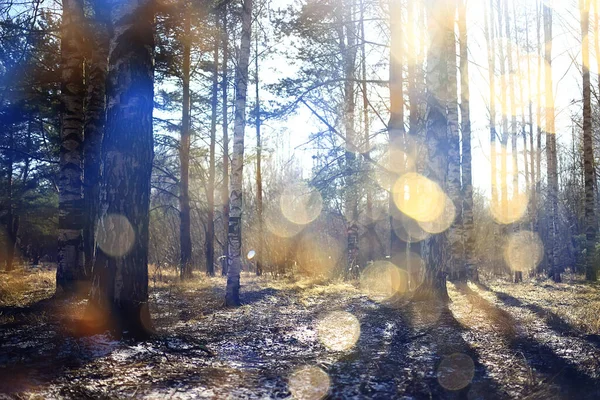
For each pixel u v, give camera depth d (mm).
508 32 23000
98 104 12352
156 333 6688
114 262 6383
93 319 6316
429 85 10500
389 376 5152
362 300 12094
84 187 12102
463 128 17688
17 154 18359
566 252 33812
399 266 13133
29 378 4398
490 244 31516
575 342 6801
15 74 11938
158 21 11766
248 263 30688
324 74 14633
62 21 11695
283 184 33250
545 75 21406
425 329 7926
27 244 43469
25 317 7711
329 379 4965
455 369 5477
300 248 23953
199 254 35281
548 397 4484
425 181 10547
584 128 17781
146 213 6691
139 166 6609
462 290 13305
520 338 7113
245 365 5527
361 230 29375
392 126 13453
